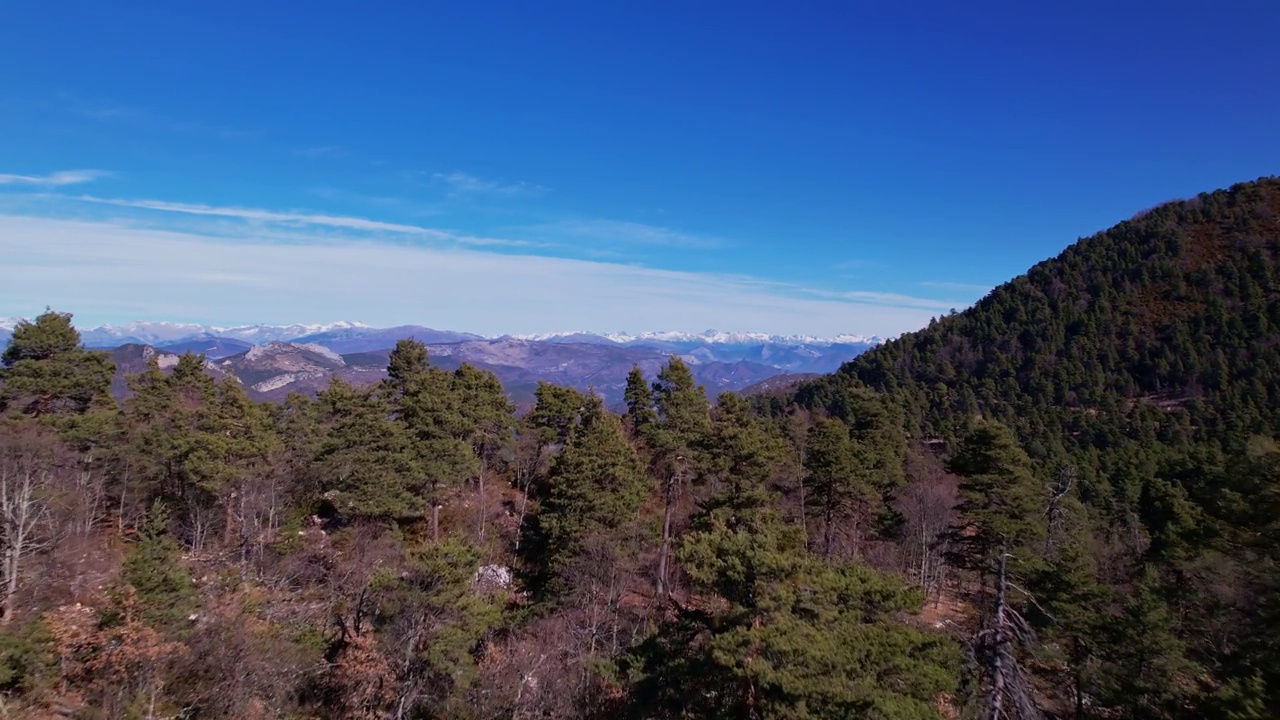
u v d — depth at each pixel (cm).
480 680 2538
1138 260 12700
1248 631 2078
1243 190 13638
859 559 3894
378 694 2356
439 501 4366
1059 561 2859
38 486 2891
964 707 1758
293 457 4694
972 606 3828
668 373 5250
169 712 1981
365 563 3303
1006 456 3262
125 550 3353
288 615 2877
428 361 5350
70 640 1914
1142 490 5284
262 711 2200
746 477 3133
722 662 1652
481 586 3597
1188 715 2214
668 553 3925
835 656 1554
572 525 3406
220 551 3656
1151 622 2398
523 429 5400
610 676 2189
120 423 3944
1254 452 2316
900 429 6191
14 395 3850
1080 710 2569
